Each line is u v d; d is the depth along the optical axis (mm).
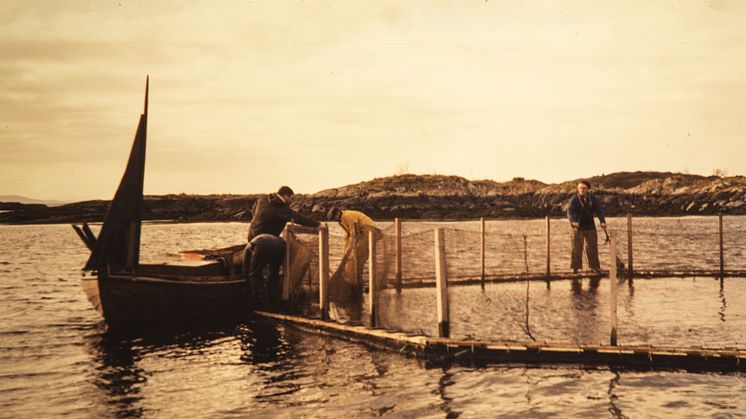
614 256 9805
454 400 7910
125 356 10258
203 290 13164
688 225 55000
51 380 8875
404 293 16594
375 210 91188
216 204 100000
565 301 14531
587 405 7660
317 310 14094
